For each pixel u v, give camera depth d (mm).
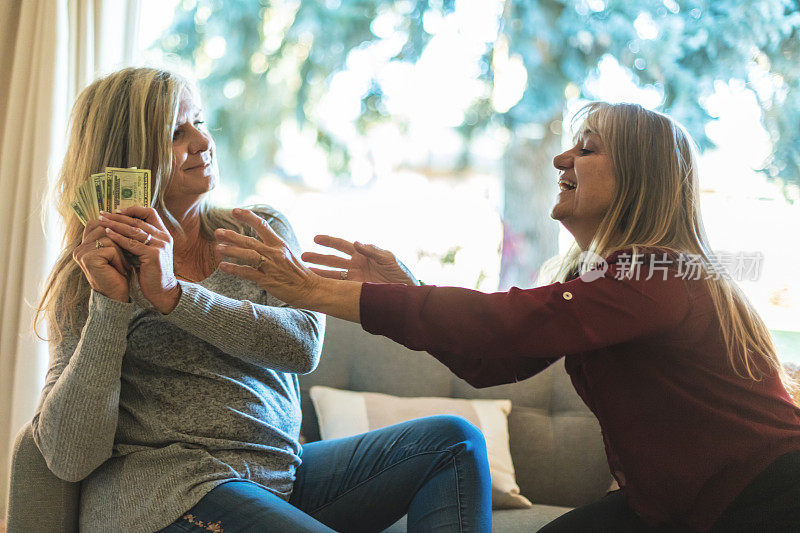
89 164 1324
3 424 2301
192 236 1428
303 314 1345
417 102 4996
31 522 1252
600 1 4258
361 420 2023
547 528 1316
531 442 2143
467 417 2064
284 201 5465
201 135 1379
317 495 1395
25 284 2268
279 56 5168
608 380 1208
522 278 4656
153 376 1282
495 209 4922
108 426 1184
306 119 5266
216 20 5117
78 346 1184
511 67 4625
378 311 1123
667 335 1149
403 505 1357
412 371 2238
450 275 4672
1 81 2477
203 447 1232
